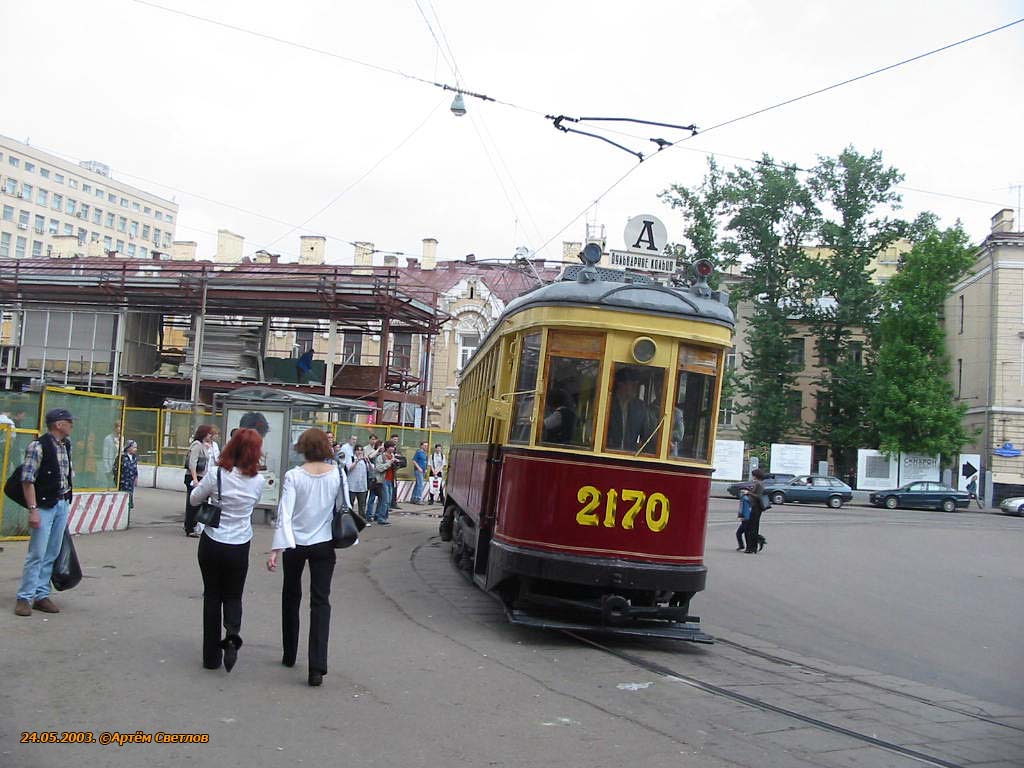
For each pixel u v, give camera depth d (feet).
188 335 111.34
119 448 52.54
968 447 160.66
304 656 24.67
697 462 30.58
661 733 19.98
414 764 16.83
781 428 166.20
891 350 157.69
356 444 70.95
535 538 29.71
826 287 161.68
